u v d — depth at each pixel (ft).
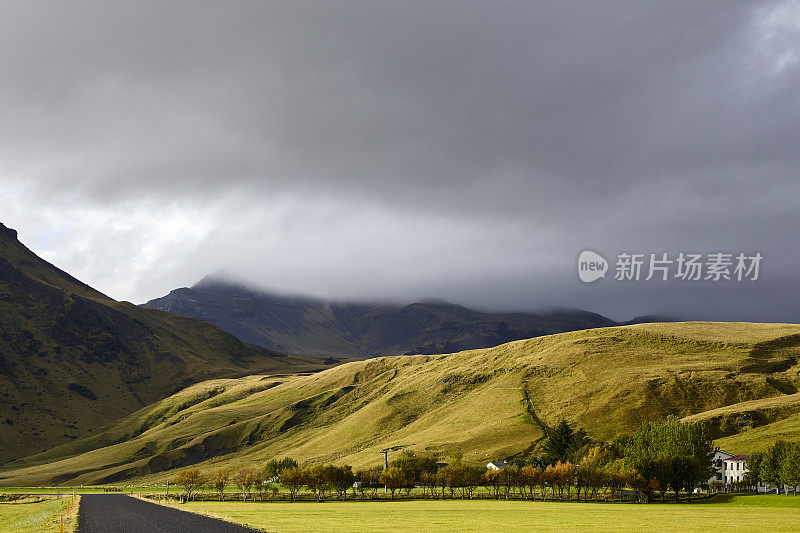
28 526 328.29
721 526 287.07
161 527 302.45
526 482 564.30
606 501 512.63
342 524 304.91
